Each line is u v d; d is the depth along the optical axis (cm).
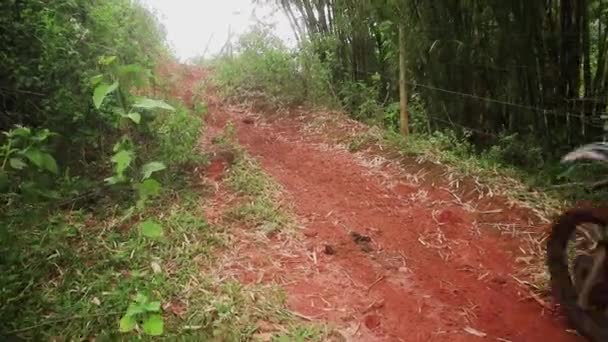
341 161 571
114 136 499
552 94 532
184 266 352
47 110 439
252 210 431
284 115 707
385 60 707
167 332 290
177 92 742
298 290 342
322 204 468
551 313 333
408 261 389
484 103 585
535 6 505
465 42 566
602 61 515
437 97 616
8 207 393
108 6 592
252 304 319
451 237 425
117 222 404
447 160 541
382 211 464
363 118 677
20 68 429
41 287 329
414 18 589
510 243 414
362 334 305
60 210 414
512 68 541
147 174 358
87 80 446
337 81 751
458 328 317
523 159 552
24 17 449
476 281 367
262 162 554
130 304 281
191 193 452
